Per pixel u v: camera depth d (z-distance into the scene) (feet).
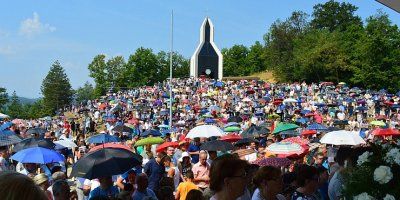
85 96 557.74
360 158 19.72
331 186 26.73
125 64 516.73
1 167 48.65
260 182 21.93
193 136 63.57
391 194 18.42
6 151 51.78
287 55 424.46
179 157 55.83
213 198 18.44
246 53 570.05
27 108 545.85
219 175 18.11
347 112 186.09
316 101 223.30
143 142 57.06
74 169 33.06
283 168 44.37
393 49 325.01
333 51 352.69
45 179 32.99
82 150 70.54
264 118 167.22
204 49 422.00
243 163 18.33
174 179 45.57
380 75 319.88
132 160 34.14
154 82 521.65
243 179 18.16
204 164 43.39
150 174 44.65
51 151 44.19
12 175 8.59
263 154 52.80
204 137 64.44
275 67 426.92
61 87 492.13
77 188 44.16
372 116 190.29
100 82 508.12
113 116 201.67
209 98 257.55
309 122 129.90
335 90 274.16
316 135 81.82
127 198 29.22
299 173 25.00
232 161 18.22
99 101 309.01
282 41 441.27
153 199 32.48
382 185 18.60
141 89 337.72
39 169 47.47
